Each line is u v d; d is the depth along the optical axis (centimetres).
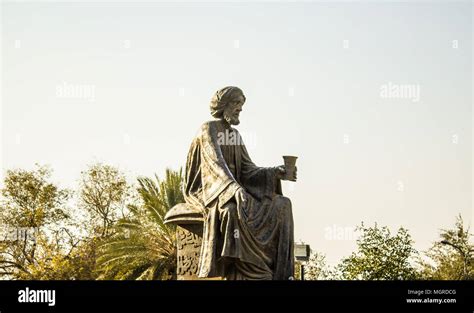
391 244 3008
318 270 3325
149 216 3069
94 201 3731
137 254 3022
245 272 1602
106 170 3756
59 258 3288
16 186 3744
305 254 2202
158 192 3075
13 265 3553
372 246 3012
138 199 3731
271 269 1628
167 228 3025
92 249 3297
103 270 3069
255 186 1675
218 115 1712
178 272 1681
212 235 1598
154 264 3020
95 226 3697
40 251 3434
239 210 1580
